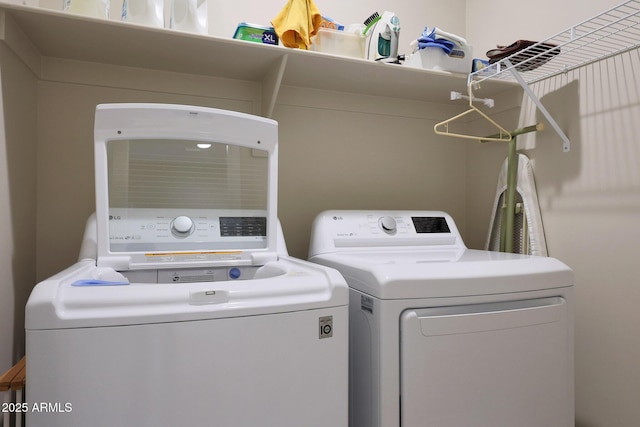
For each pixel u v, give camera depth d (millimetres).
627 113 1485
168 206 1358
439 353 1134
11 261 1330
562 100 1751
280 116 1956
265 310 959
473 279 1188
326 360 1025
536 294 1269
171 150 1360
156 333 874
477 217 2256
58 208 1633
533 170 1883
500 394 1200
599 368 1580
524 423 1232
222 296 939
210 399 908
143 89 1734
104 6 1396
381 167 2170
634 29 1467
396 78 1857
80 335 831
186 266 1318
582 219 1650
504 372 1206
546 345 1269
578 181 1669
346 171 2094
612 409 1527
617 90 1521
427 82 1914
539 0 1863
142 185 1327
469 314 1169
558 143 1762
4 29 1244
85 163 1670
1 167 1245
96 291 875
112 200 1290
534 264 1310
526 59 1665
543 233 1817
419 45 1833
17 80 1392
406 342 1106
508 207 1899
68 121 1646
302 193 2006
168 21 1727
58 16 1291
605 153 1563
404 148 2223
